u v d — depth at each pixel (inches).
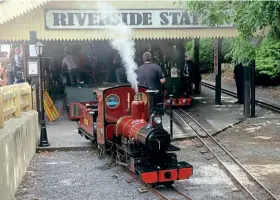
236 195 335.0
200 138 525.0
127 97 406.6
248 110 659.4
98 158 450.0
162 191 344.8
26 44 617.9
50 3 602.5
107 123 405.1
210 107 754.2
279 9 358.6
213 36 635.5
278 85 1053.8
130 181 366.9
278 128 589.0
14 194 337.7
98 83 783.1
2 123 333.7
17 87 418.0
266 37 449.7
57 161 442.9
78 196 335.9
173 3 613.6
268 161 434.3
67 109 687.7
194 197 330.3
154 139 331.0
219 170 405.4
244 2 405.4
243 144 506.9
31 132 446.6
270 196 328.8
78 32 612.1
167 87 722.8
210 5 494.3
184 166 344.2
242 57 446.9
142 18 621.9
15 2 593.9
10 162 323.3
